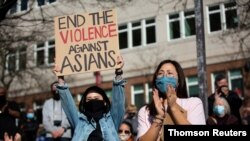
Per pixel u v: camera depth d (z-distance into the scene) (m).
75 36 6.67
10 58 24.97
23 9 13.45
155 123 4.86
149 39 28.84
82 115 6.36
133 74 28.98
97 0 12.83
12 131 8.67
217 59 26.23
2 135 8.58
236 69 25.56
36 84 30.45
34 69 28.92
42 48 30.06
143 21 28.98
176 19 27.81
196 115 4.93
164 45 28.20
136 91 28.86
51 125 11.32
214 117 9.12
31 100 30.78
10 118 8.84
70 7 13.89
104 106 6.38
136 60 29.00
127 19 29.56
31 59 25.66
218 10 25.92
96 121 6.29
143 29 28.92
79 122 6.33
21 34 14.55
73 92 30.47
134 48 29.14
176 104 4.68
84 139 6.17
